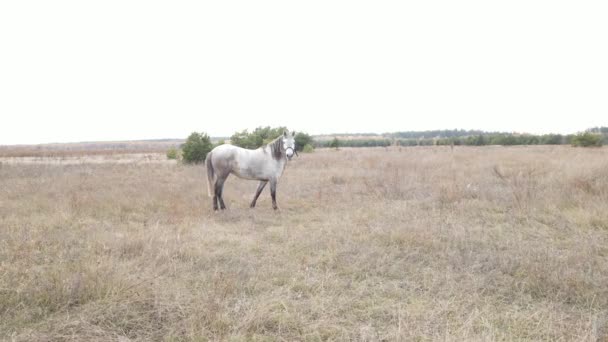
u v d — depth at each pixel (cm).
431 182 1164
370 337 317
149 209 826
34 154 3862
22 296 369
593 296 391
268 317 346
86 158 3070
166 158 3028
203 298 379
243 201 966
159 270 456
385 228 644
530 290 416
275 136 2131
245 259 516
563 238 614
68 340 310
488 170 1417
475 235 618
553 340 320
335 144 4303
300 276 456
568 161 1536
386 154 2431
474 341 300
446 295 404
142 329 334
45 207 805
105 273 416
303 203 924
